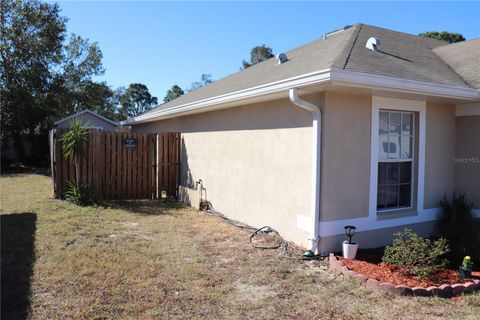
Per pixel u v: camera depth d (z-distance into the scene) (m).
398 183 6.86
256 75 9.41
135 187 11.02
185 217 8.70
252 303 4.08
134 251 5.84
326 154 5.77
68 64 29.69
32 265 5.02
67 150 9.82
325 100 5.71
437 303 4.15
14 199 10.20
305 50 9.16
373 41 7.15
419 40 9.51
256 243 6.50
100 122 24.77
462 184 7.30
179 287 4.46
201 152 10.35
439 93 5.99
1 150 22.80
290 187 6.57
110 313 3.73
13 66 23.34
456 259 5.70
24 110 22.73
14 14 23.39
